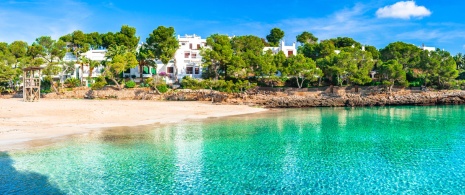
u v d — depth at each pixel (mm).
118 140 30047
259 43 100625
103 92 82562
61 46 94000
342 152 26109
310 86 81875
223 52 82375
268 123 43719
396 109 67188
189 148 27328
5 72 84438
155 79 81250
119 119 43969
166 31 86188
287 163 22859
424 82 83125
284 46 103562
